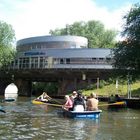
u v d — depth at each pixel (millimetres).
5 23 96000
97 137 19953
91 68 74250
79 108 30203
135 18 50812
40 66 87375
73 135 20547
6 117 29844
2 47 93875
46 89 98125
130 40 50781
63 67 82312
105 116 33469
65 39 89438
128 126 25531
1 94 90000
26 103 50875
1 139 18562
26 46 95125
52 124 25594
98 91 71438
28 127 23625
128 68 52188
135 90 68375
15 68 89250
